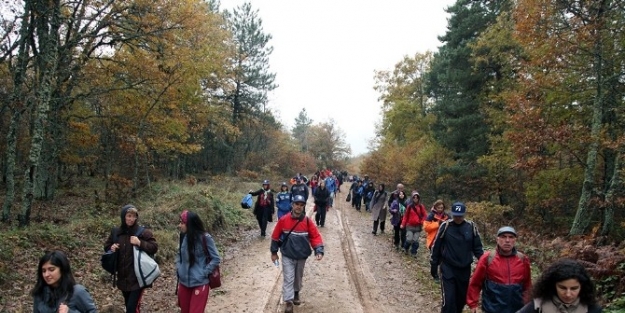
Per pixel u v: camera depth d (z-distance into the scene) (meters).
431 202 26.22
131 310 5.52
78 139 19.02
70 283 3.96
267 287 8.90
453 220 6.53
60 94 16.52
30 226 10.32
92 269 8.50
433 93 34.56
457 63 23.86
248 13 40.28
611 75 14.41
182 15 16.58
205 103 27.05
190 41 20.56
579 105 15.99
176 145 22.16
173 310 7.32
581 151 15.11
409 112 37.75
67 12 16.05
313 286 9.18
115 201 16.23
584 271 3.20
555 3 13.35
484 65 22.42
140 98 19.16
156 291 8.26
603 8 13.30
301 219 7.62
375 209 16.89
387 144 41.19
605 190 15.22
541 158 14.22
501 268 4.95
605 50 14.17
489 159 20.20
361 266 11.24
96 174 28.06
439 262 6.61
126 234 5.69
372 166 40.38
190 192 16.73
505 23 20.66
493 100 20.73
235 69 34.88
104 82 18.36
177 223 13.04
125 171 24.23
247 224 16.94
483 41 21.16
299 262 7.73
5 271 7.20
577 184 16.91
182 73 18.69
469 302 5.16
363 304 8.12
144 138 20.64
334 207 27.48
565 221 17.05
